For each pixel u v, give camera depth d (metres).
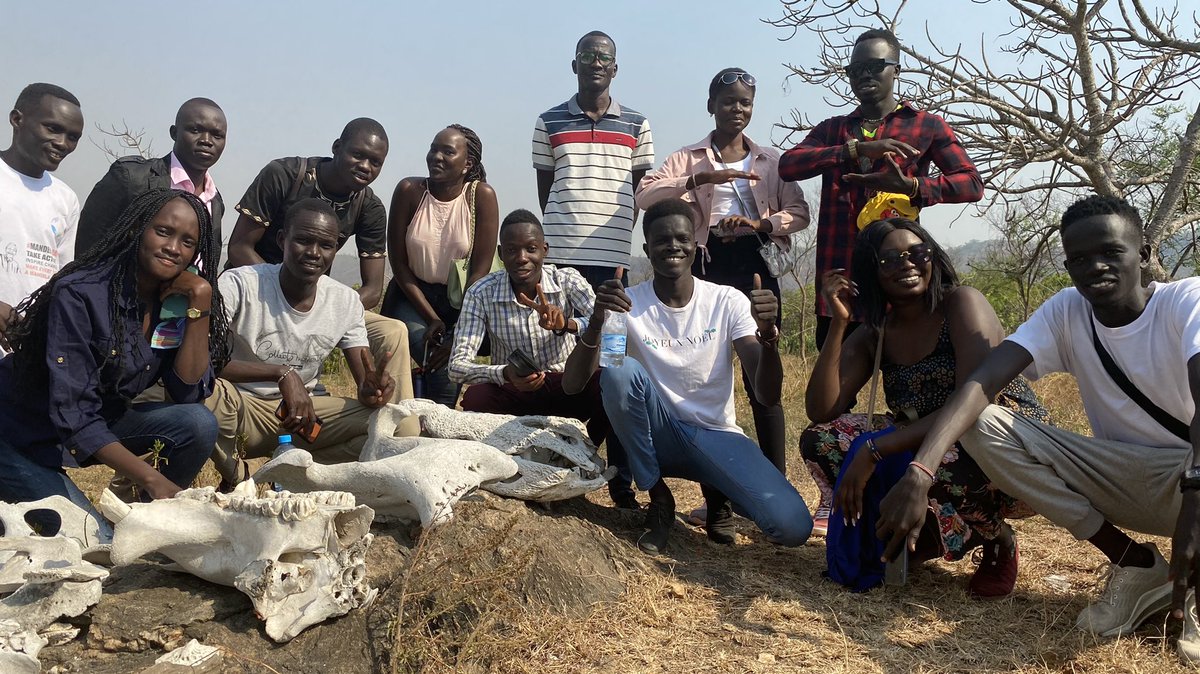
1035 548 4.69
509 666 3.33
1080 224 3.53
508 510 3.96
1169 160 9.41
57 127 4.96
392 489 3.77
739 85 5.86
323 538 3.26
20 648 3.06
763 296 4.10
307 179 5.63
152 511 3.30
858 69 5.50
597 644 3.53
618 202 6.20
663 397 4.58
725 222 5.65
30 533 3.63
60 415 3.70
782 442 5.14
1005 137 8.14
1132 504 3.68
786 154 5.57
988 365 3.77
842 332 4.13
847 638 3.66
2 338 4.27
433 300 6.15
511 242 4.80
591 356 4.36
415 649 3.23
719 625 3.74
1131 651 3.47
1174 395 3.56
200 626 3.23
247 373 4.60
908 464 3.93
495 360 5.16
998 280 11.91
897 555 3.99
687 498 5.72
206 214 4.05
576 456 4.28
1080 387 3.86
